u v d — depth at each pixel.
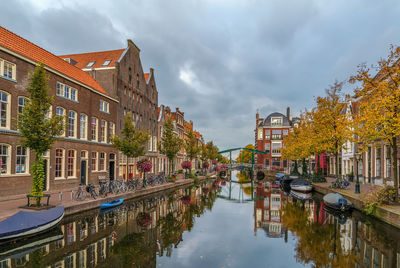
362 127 14.60
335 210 16.73
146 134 22.38
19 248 8.94
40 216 10.02
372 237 11.16
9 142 14.41
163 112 41.19
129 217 14.16
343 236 11.38
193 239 10.95
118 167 26.30
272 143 65.38
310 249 9.83
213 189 30.50
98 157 23.03
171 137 30.27
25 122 11.90
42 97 12.38
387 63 13.50
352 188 22.52
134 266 8.01
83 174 21.19
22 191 15.05
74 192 17.67
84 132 21.47
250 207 18.72
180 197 22.50
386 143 20.47
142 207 17.08
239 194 26.30
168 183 29.12
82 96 21.00
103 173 23.69
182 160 52.66
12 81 14.80
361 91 14.73
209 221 14.21
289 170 48.44
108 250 9.24
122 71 27.20
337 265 8.38
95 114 22.77
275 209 17.89
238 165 68.31
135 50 30.52
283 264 8.44
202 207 18.38
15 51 14.90
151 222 13.41
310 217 15.23
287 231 12.23
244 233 11.93
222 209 17.84
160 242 10.41
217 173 62.31
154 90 37.28
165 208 17.23
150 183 25.66
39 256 8.35
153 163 35.75
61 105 18.58
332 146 22.64
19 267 7.46
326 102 22.78
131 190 20.73
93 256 8.62
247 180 48.53
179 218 14.63
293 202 21.00
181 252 9.39
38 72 12.22
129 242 10.20
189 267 8.11
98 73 26.11
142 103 32.75
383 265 8.34
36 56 17.47
